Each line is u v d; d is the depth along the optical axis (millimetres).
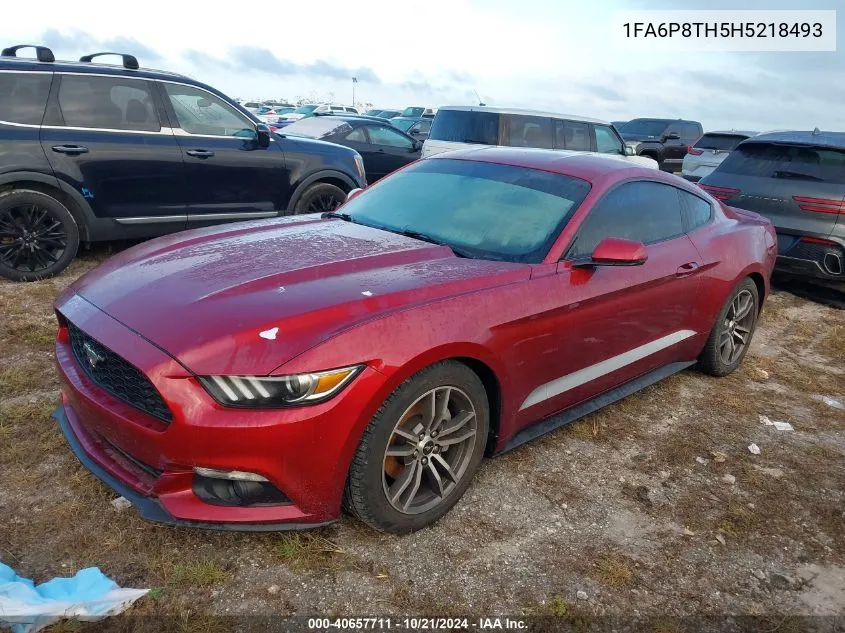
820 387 4742
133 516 2635
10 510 2617
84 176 5656
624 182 3676
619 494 3146
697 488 3273
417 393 2523
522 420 3117
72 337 2777
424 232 3471
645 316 3662
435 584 2441
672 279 3789
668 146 21203
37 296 5176
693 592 2549
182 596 2266
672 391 4422
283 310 2410
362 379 2334
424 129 21391
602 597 2463
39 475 2848
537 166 3768
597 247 3135
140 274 2850
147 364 2260
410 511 2650
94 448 2637
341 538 2621
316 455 2309
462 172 3898
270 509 2377
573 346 3221
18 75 5398
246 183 6688
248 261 2914
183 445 2230
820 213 6387
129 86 5914
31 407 3373
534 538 2758
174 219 6301
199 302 2492
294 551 2488
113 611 2168
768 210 6738
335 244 3211
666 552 2762
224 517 2342
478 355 2699
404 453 2586
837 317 6539
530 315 2920
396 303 2570
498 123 10391
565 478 3232
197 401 2211
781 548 2871
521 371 2971
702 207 4352
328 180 7391
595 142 11539
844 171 6398
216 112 6469
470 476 2885
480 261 3105
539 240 3240
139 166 5941
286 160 6918
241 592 2311
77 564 2369
